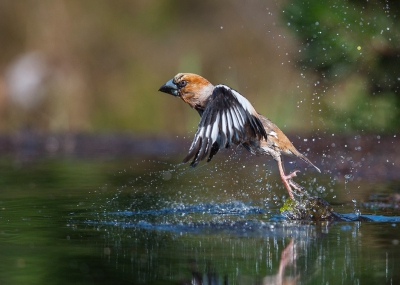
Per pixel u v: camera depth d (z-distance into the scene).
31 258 7.77
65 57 23.11
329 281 6.88
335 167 15.23
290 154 10.92
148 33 24.44
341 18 13.89
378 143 16.00
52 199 11.56
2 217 10.07
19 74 22.52
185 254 7.91
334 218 9.97
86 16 23.95
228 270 7.27
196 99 10.95
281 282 6.86
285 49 23.41
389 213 10.31
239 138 9.72
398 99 15.20
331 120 16.36
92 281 6.93
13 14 23.58
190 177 14.46
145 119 21.84
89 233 9.02
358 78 14.95
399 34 13.88
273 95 21.69
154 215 10.28
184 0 25.84
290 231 9.12
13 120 21.97
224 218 10.04
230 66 23.56
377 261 7.55
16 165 16.23
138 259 7.70
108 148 19.09
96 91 22.45
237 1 26.91
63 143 20.00
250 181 13.82
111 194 12.14
